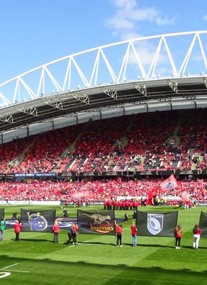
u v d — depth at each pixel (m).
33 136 108.62
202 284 19.31
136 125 102.56
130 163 88.12
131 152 92.44
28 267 23.20
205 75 70.69
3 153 103.31
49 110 93.00
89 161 92.62
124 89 79.44
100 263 23.97
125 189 78.12
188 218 47.06
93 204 73.50
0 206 73.88
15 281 20.23
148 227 30.20
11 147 105.31
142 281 19.91
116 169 86.94
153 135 96.94
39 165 95.25
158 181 81.69
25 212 34.97
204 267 22.64
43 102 84.38
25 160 98.69
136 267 22.83
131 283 19.59
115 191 77.75
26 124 105.69
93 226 31.62
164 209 59.25
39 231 34.53
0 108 84.75
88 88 78.31
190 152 87.44
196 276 20.81
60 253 27.08
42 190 83.88
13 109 86.25
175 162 84.94
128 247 28.95
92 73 78.12
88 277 20.83
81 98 85.12
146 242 30.88
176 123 99.62
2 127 103.06
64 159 95.75
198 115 100.81
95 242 31.22
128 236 34.19
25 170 93.88
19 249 28.80
